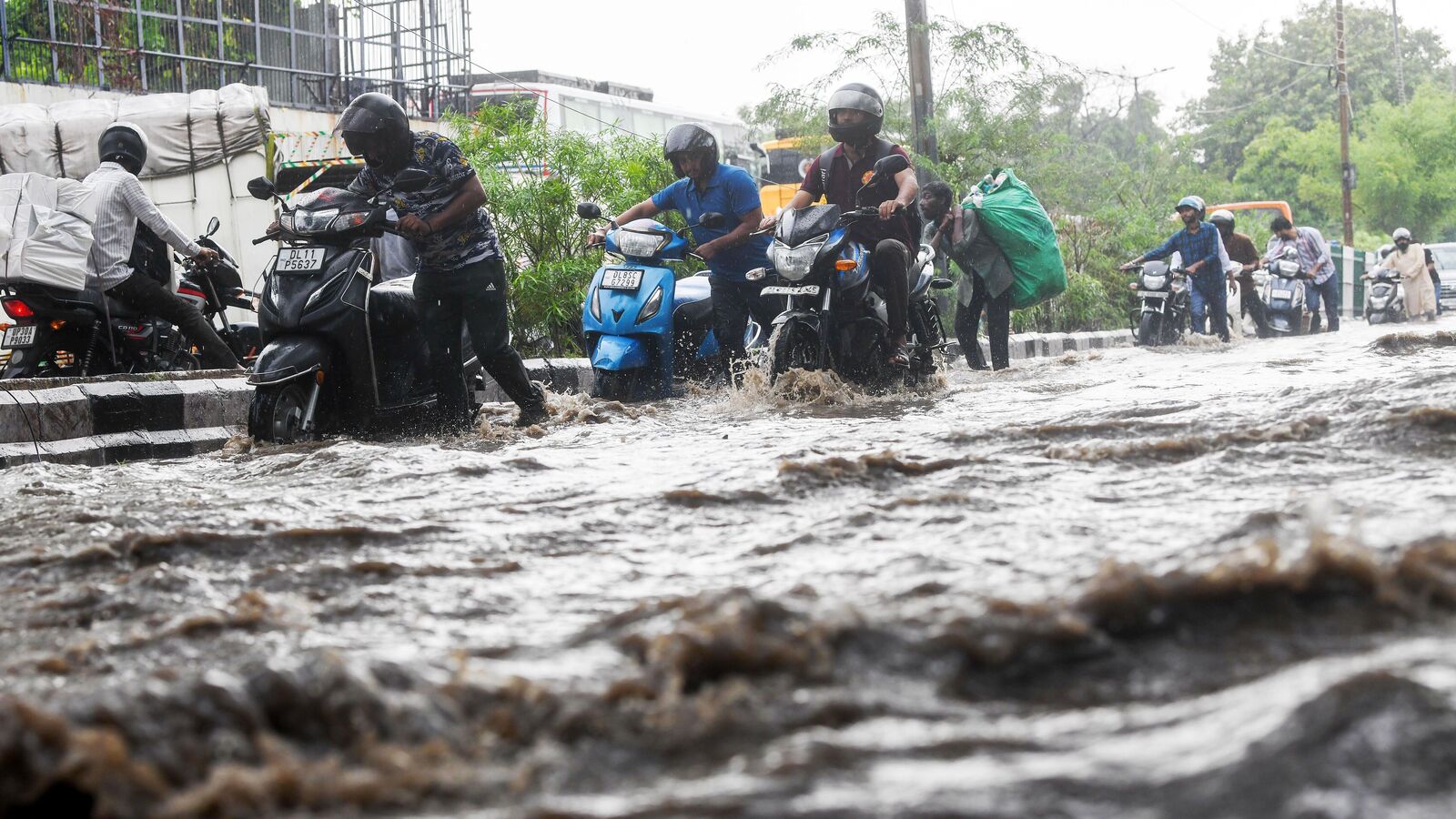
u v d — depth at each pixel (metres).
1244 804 1.26
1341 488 3.23
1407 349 10.09
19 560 3.13
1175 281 14.82
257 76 18.94
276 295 6.64
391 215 7.93
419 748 1.58
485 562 2.96
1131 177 23.36
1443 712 1.34
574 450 5.21
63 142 13.00
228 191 13.54
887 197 8.62
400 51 20.11
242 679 1.65
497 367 7.06
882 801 1.33
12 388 6.55
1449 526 2.40
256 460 5.46
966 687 1.71
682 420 7.03
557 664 1.89
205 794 1.42
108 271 7.87
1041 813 1.29
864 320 8.40
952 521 3.09
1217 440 4.16
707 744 1.57
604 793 1.47
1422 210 58.09
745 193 8.79
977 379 9.68
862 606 2.06
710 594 2.11
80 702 1.55
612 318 8.49
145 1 18.02
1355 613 1.81
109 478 5.04
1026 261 10.79
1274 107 75.00
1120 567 1.92
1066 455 4.08
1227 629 1.79
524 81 23.44
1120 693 1.65
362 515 3.59
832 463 3.91
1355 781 1.26
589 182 11.59
